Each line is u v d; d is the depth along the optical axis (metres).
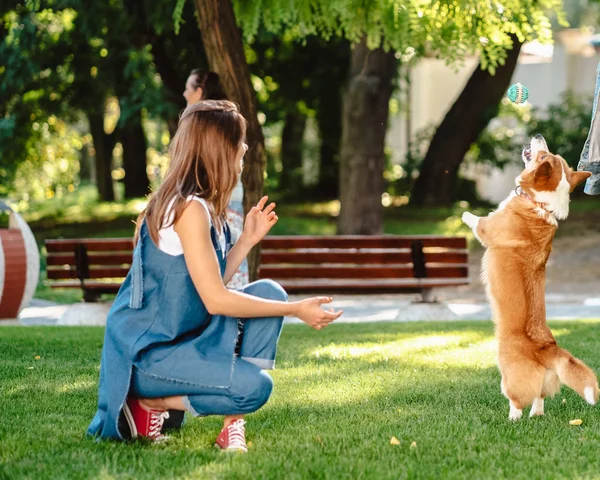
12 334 6.78
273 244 9.20
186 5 12.09
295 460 3.13
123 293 3.27
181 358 3.07
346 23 7.53
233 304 3.07
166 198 3.13
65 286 9.41
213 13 7.62
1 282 8.08
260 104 18.44
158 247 3.14
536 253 4.02
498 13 7.11
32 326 7.71
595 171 4.69
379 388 4.61
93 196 26.83
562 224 17.02
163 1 12.20
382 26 7.39
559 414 4.05
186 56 14.40
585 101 21.55
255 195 8.02
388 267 9.12
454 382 4.78
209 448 3.34
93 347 5.98
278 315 3.13
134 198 22.55
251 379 3.06
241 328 3.23
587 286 11.87
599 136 4.66
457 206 19.22
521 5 7.15
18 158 18.22
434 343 6.37
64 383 4.62
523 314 3.94
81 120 22.95
